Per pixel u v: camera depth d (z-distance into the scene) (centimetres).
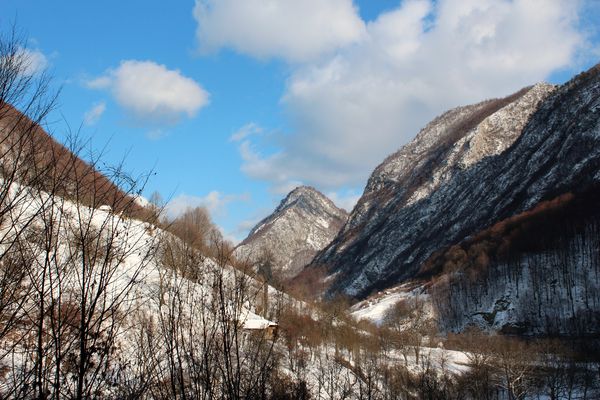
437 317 11762
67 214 546
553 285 10756
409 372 4709
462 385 5069
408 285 15388
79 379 518
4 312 528
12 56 542
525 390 5450
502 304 10956
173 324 621
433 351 7025
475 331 9362
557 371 5762
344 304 7400
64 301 568
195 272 669
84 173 555
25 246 539
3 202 516
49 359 546
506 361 5691
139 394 568
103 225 562
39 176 532
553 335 9212
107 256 551
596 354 6781
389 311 12150
